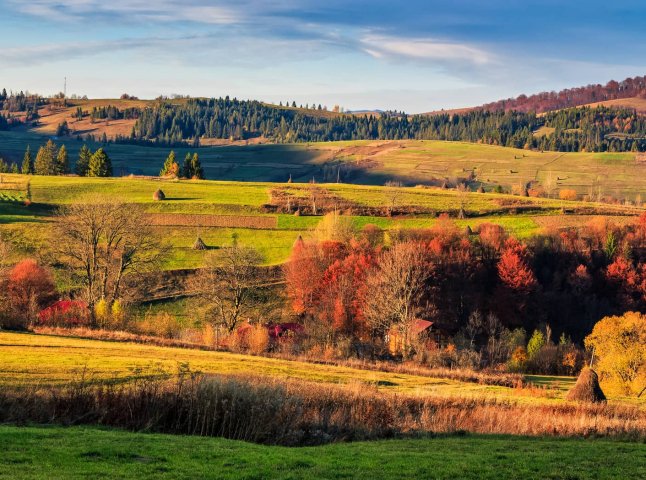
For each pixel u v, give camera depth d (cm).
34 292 7719
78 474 1669
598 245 12100
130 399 2572
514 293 10462
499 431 2978
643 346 5831
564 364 7712
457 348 7919
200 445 2175
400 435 2817
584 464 2191
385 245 11512
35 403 2505
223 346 6216
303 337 7338
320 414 2861
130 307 8231
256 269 9294
